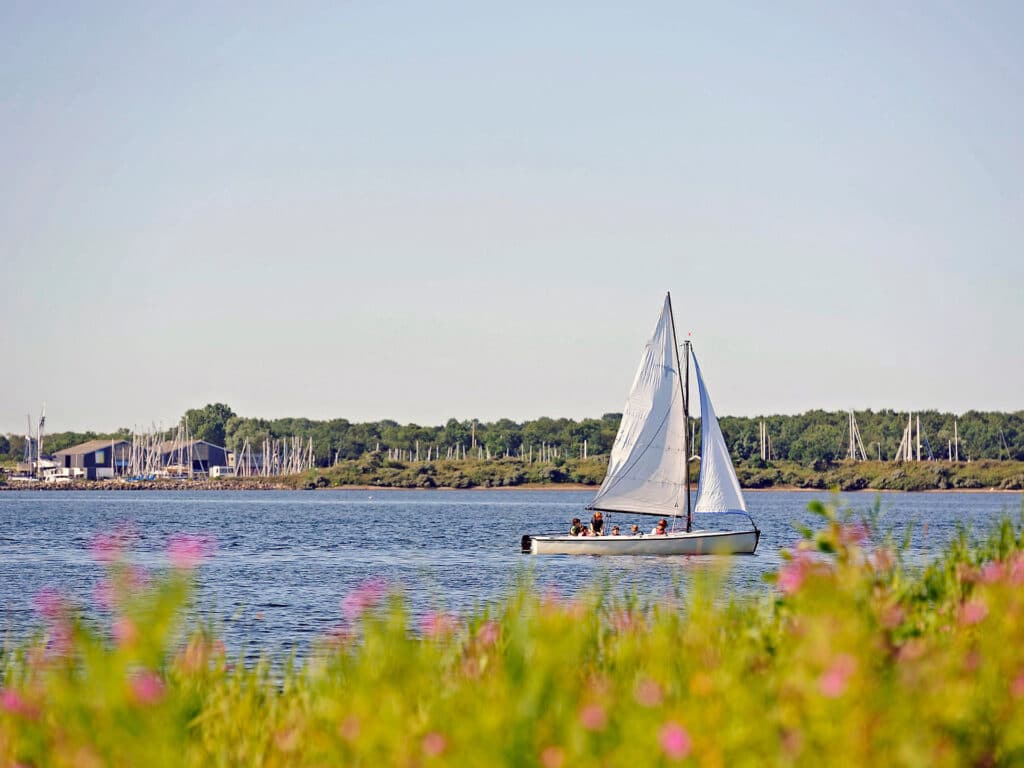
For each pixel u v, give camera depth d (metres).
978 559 38.69
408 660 29.70
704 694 25.05
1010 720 23.44
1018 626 27.83
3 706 28.23
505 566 156.75
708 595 37.34
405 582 136.12
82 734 25.23
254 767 26.61
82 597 123.25
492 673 29.95
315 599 120.38
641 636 34.62
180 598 26.66
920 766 20.72
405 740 24.38
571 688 26.80
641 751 21.80
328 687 31.75
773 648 31.70
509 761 22.28
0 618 104.75
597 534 167.75
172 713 25.94
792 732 22.47
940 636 30.00
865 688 22.83
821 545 32.53
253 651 79.88
